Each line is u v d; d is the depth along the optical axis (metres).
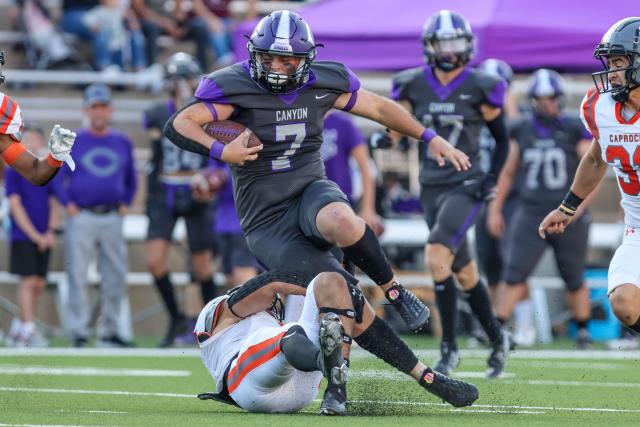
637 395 25.17
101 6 55.78
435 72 29.53
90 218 40.06
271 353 18.36
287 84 20.72
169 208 39.59
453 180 28.86
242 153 20.33
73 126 56.28
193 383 27.31
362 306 18.58
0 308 45.72
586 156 21.17
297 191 21.28
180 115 20.72
